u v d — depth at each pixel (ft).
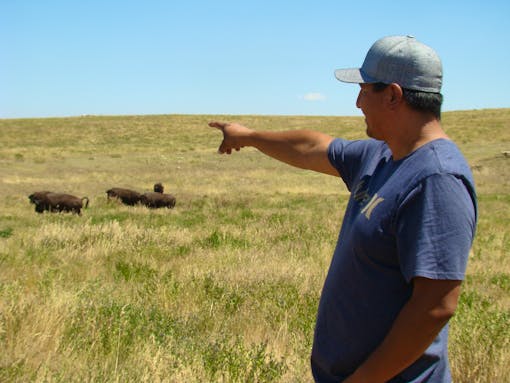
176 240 42.98
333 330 7.70
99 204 80.28
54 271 29.99
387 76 7.10
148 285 26.78
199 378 15.03
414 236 6.59
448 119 253.44
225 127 10.43
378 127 7.40
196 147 195.72
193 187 112.37
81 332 18.25
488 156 153.48
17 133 228.22
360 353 7.37
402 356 6.67
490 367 15.25
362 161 8.55
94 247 38.55
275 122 277.03
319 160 9.30
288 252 38.86
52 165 144.66
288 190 108.06
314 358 8.07
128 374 14.69
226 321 21.48
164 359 16.20
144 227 52.29
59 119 272.92
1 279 27.17
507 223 59.77
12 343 16.28
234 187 113.29
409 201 6.70
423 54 7.03
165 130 245.45
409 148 7.18
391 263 7.04
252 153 175.22
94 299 22.34
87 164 149.69
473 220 6.61
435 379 7.35
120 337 18.07
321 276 30.17
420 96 7.01
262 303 24.38
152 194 77.92
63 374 14.37
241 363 15.92
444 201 6.51
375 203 7.10
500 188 111.24
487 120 239.50
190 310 23.22
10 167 135.64
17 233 46.26
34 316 18.51
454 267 6.42
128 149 186.29
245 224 55.57
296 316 22.09
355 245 7.27
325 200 88.22
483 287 30.17
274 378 15.20
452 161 6.71
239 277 28.99
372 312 7.21
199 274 29.32
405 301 7.10
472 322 19.89
